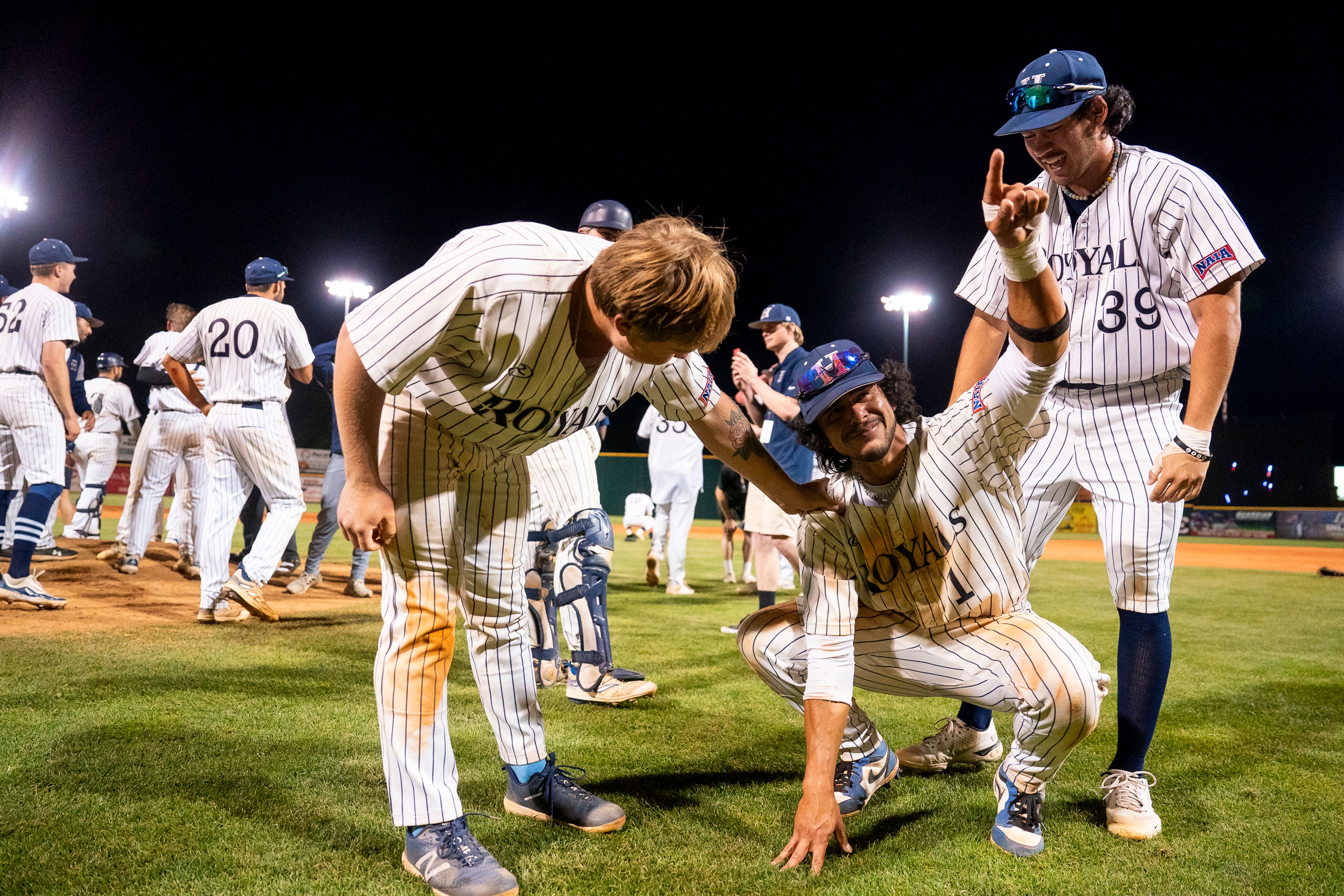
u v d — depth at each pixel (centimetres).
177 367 440
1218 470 2370
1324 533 1994
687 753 256
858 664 220
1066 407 243
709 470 2356
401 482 176
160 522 902
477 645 198
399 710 175
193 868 171
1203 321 213
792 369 492
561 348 155
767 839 195
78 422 469
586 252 160
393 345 148
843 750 219
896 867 183
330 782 219
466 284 146
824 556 196
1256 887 175
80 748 236
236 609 480
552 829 200
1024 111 232
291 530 454
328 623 452
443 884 164
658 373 180
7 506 608
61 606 464
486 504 186
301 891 164
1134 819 202
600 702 313
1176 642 478
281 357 448
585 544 312
